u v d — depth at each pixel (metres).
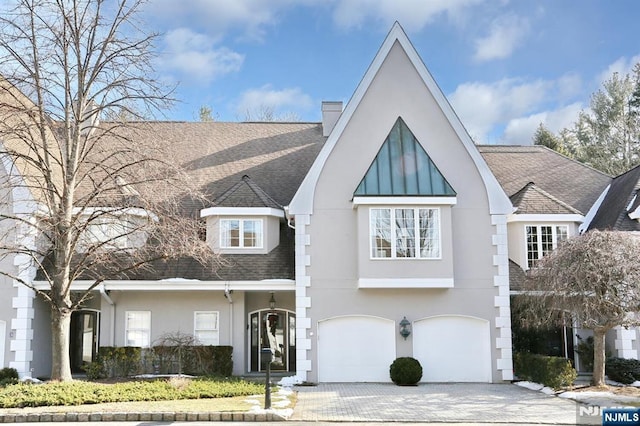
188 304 23.02
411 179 21.73
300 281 21.75
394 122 22.88
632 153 48.53
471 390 19.31
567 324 19.69
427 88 23.16
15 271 21.30
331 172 22.47
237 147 28.33
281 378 21.89
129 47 18.45
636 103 49.00
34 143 17.50
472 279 21.97
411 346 21.50
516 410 15.62
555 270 18.42
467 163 22.69
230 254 23.00
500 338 21.61
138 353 21.73
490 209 22.38
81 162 18.33
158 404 15.53
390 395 18.14
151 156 18.45
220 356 22.05
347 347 21.59
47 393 15.87
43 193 18.16
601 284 17.66
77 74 18.62
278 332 23.94
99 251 18.31
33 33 17.72
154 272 22.09
